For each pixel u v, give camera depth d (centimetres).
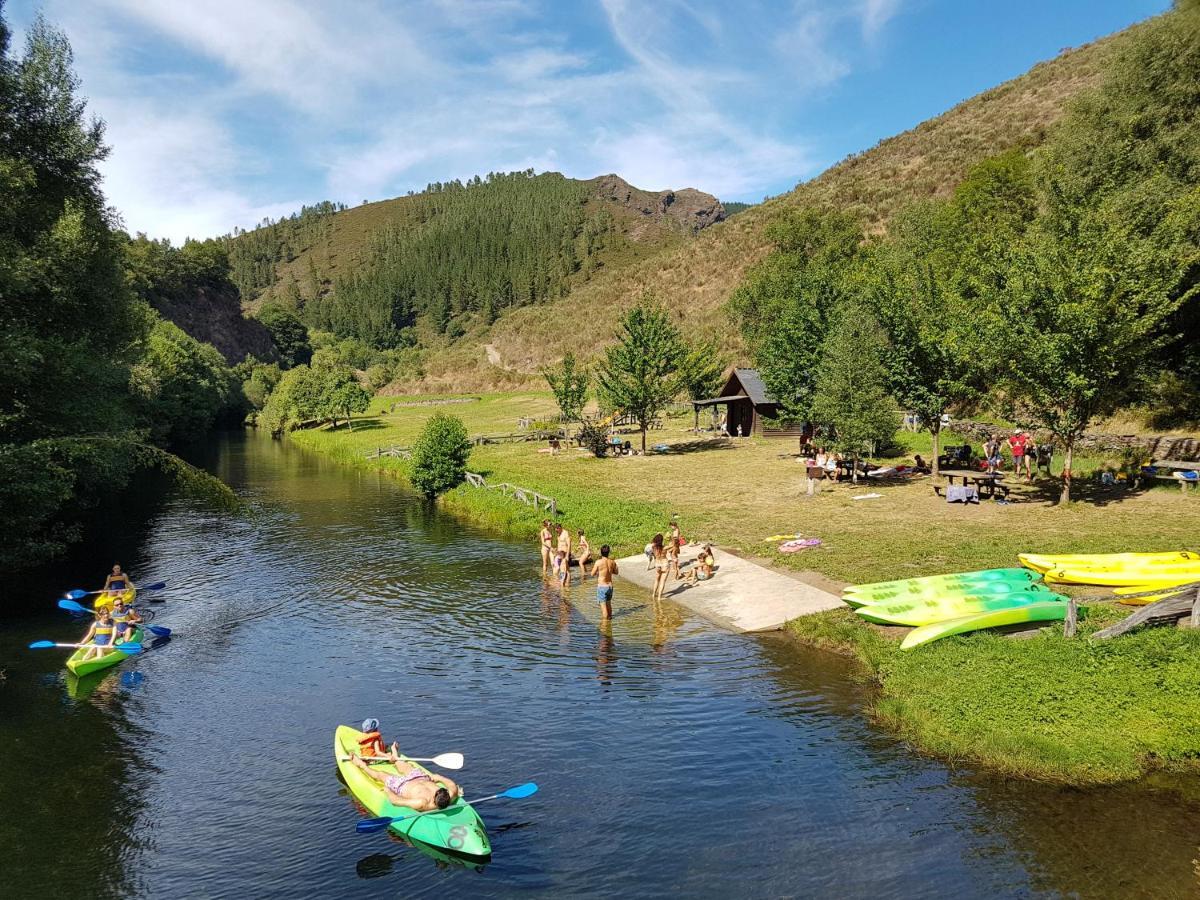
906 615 1664
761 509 2947
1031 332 2473
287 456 6391
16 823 1108
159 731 1396
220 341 13688
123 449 2719
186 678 1644
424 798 1070
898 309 3155
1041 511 2589
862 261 6406
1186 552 1866
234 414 10700
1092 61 10550
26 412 2442
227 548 2881
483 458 4950
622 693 1480
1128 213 2906
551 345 12638
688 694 1460
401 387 12688
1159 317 2398
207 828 1091
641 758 1230
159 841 1060
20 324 2572
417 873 974
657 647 1712
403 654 1744
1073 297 2414
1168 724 1173
